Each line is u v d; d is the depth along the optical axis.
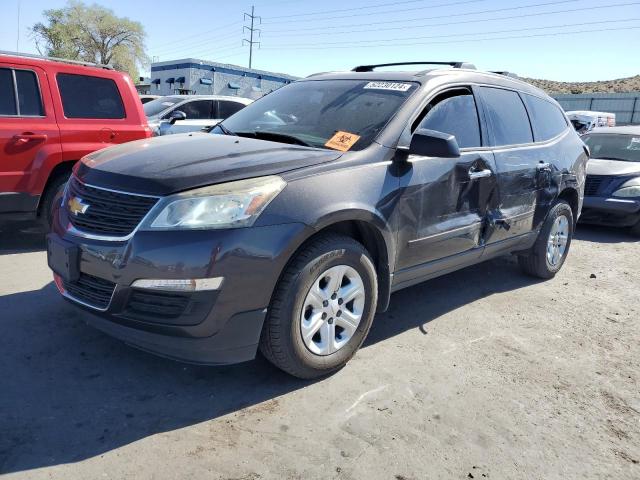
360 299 3.35
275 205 2.87
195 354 2.83
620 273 6.05
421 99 3.80
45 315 3.89
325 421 2.87
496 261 6.08
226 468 2.47
